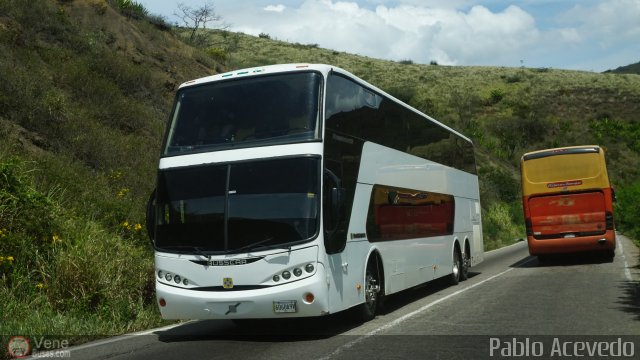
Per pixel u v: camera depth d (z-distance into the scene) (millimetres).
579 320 9336
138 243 13461
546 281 15461
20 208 11242
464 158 18938
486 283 15969
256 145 8945
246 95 9414
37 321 8773
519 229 45594
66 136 16859
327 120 9172
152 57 26953
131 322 10125
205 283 8609
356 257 9766
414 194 13383
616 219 42688
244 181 8797
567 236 19641
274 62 86062
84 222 12711
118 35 25984
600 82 97562
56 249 10789
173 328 10281
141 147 19266
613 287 13445
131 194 16016
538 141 77625
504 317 9922
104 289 10344
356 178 10086
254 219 8586
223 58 34594
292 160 8734
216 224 8711
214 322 10984
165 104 24328
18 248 10547
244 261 8453
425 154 14586
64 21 23516
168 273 8859
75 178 14773
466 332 8641
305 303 8297
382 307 11047
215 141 9211
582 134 80625
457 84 96375
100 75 21875
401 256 12117
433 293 14453
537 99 90312
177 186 9109
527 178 20234
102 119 19672
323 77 9289
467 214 18516
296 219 8484
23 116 16234
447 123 73125
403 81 96438
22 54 19500
